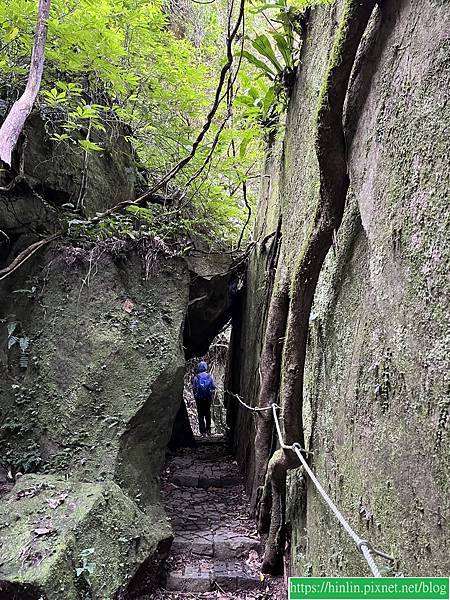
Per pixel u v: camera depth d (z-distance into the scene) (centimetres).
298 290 229
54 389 354
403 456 127
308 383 253
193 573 343
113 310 375
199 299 540
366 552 122
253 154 524
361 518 159
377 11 163
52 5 287
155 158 504
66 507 284
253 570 348
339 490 187
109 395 355
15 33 288
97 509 289
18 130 203
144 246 409
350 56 171
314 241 211
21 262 346
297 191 313
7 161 196
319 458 224
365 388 160
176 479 532
